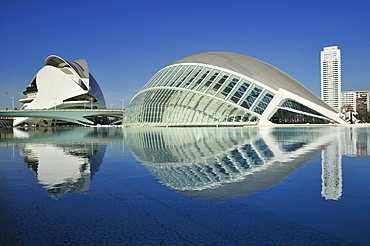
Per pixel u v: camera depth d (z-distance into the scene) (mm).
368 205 4629
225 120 46812
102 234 3564
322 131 30469
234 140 18547
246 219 4031
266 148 13398
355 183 6203
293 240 3334
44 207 4656
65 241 3361
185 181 6578
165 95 52656
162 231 3643
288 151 12148
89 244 3273
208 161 9539
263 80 48219
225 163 9086
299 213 4266
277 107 46469
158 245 3232
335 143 15812
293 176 6996
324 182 6320
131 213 4344
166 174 7414
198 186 6059
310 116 50156
